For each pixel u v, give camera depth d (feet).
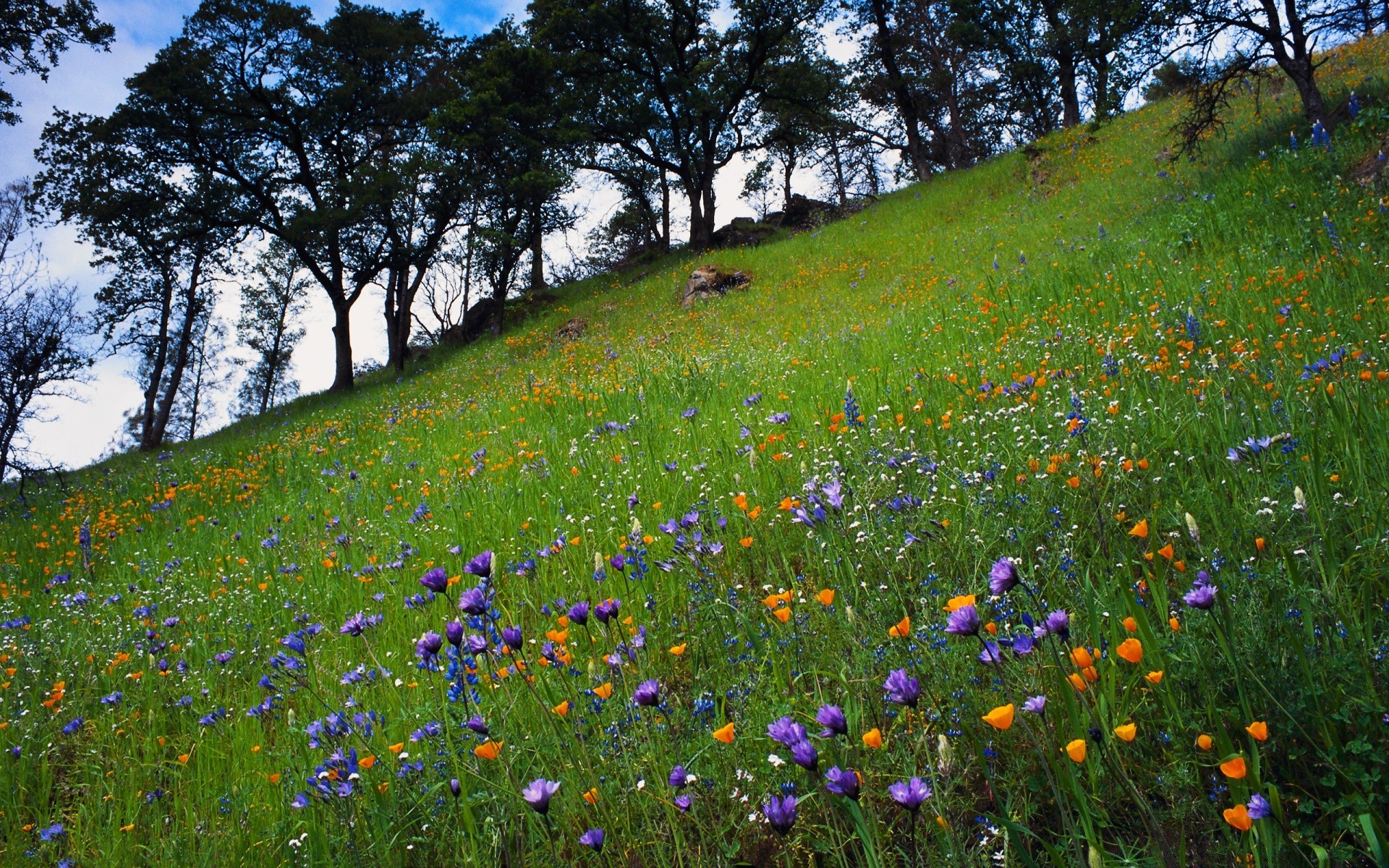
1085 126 80.74
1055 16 94.68
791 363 32.14
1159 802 7.02
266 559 22.65
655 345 56.44
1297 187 34.81
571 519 16.92
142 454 87.45
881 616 10.25
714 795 8.36
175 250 98.99
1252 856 5.81
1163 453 13.47
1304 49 42.16
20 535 36.70
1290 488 10.47
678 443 22.70
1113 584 9.22
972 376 21.57
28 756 12.62
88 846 10.20
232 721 12.90
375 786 9.05
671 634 11.99
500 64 109.70
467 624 10.93
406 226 104.88
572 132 108.17
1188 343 19.60
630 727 9.23
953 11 112.16
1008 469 13.99
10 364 45.70
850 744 7.72
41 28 67.46
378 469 32.60
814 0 112.88
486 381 63.93
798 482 16.42
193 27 93.45
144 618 18.94
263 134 100.89
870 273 62.49
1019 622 9.13
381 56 104.17
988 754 7.52
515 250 104.12
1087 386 18.30
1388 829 5.82
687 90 115.75
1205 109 47.62
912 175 141.28
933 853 6.73
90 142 91.09
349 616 16.47
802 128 132.46
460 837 8.45
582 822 8.50
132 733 13.14
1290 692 6.93
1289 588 8.28
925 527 11.91
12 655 17.34
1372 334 17.29
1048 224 54.44
